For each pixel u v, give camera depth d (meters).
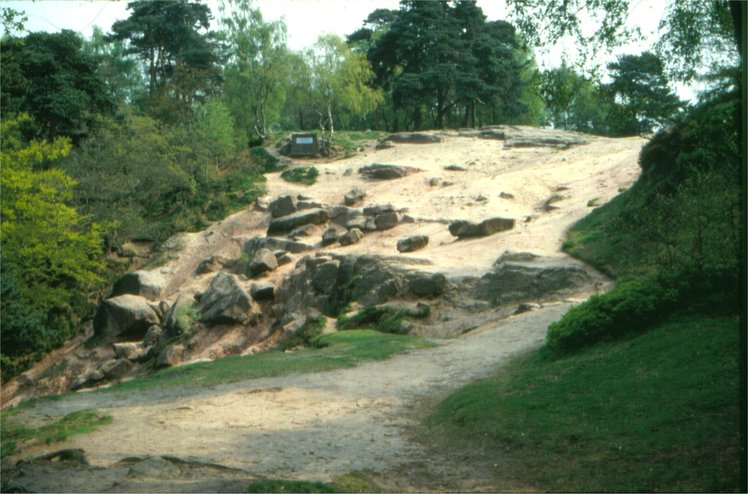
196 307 36.94
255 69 71.75
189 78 73.38
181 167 55.91
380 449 12.37
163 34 80.44
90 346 38.50
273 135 75.12
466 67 75.62
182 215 53.16
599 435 11.18
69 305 42.31
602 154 53.78
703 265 17.22
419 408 15.73
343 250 41.25
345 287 33.88
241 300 35.53
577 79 16.02
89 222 45.97
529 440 11.76
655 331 16.16
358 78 71.50
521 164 55.66
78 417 15.36
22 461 10.60
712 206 17.23
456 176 53.81
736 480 8.61
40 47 55.75
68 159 52.38
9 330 26.00
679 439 10.22
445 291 30.47
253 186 56.62
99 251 40.88
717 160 18.67
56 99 54.34
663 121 14.23
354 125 99.88
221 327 35.44
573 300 26.66
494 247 35.47
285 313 35.50
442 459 11.69
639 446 10.35
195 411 15.72
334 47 70.31
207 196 55.56
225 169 61.12
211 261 46.12
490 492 9.87
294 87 71.31
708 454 9.54
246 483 9.03
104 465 10.64
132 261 48.94
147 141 54.09
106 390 20.23
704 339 14.41
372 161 61.56
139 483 9.01
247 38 71.75
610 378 13.98
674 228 18.80
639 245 28.17
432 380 18.50
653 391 12.44
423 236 38.00
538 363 17.55
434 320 28.78
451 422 13.89
